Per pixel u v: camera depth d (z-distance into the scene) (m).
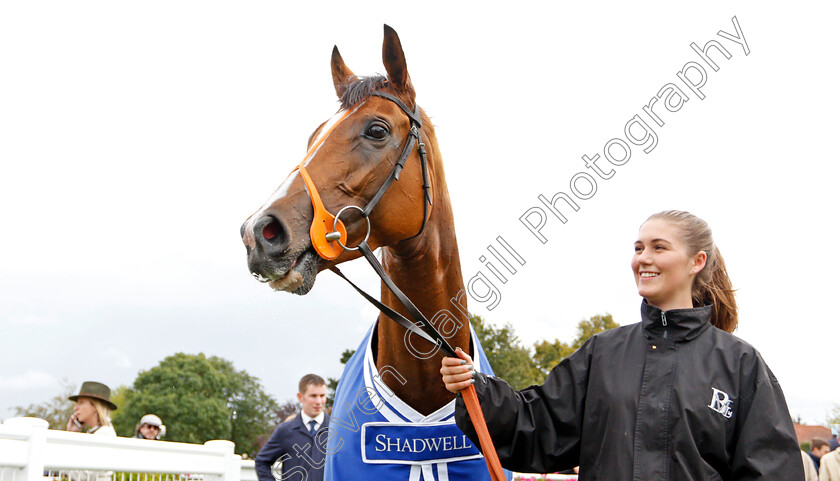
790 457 1.62
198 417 27.00
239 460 4.17
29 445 2.72
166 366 29.05
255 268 1.85
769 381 1.72
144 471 3.38
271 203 1.94
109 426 4.17
